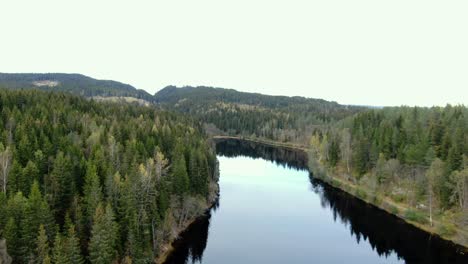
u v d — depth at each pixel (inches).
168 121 5442.9
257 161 6284.5
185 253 2514.8
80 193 2236.7
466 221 2748.5
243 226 3097.9
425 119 4650.6
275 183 4601.4
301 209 3592.5
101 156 2513.5
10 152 2294.5
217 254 2561.5
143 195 2222.0
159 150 3250.5
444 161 3368.6
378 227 3139.8
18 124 3196.4
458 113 4569.4
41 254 1574.8
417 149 3624.5
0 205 1700.3
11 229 1589.6
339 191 4183.1
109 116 4877.0
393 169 3703.3
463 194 2837.1
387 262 2534.5
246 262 2461.9
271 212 3474.4
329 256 2620.6
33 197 1726.1
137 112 5940.0
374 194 3718.0
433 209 3127.5
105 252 1717.5
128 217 1988.2
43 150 2655.0
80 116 4256.9
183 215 2859.3
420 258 2603.3
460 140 3491.6
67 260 1583.4
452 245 2682.1
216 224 3112.7
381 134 4355.3
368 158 4202.8
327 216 3415.4
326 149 5093.5
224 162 6048.2
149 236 2149.4
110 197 2055.9
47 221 1727.4
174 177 2795.3
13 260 1595.7
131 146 2979.8
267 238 2871.6
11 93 4507.9
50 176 2153.1
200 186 3211.1
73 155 2593.5
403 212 3299.7
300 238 2913.4
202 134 6077.8
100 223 1727.4
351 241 2883.9
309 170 5246.1
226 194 4003.4
